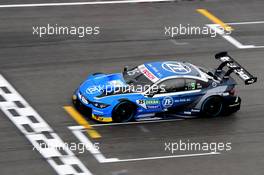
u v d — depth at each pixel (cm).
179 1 11350
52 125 8056
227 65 8569
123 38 10138
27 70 9225
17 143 7694
